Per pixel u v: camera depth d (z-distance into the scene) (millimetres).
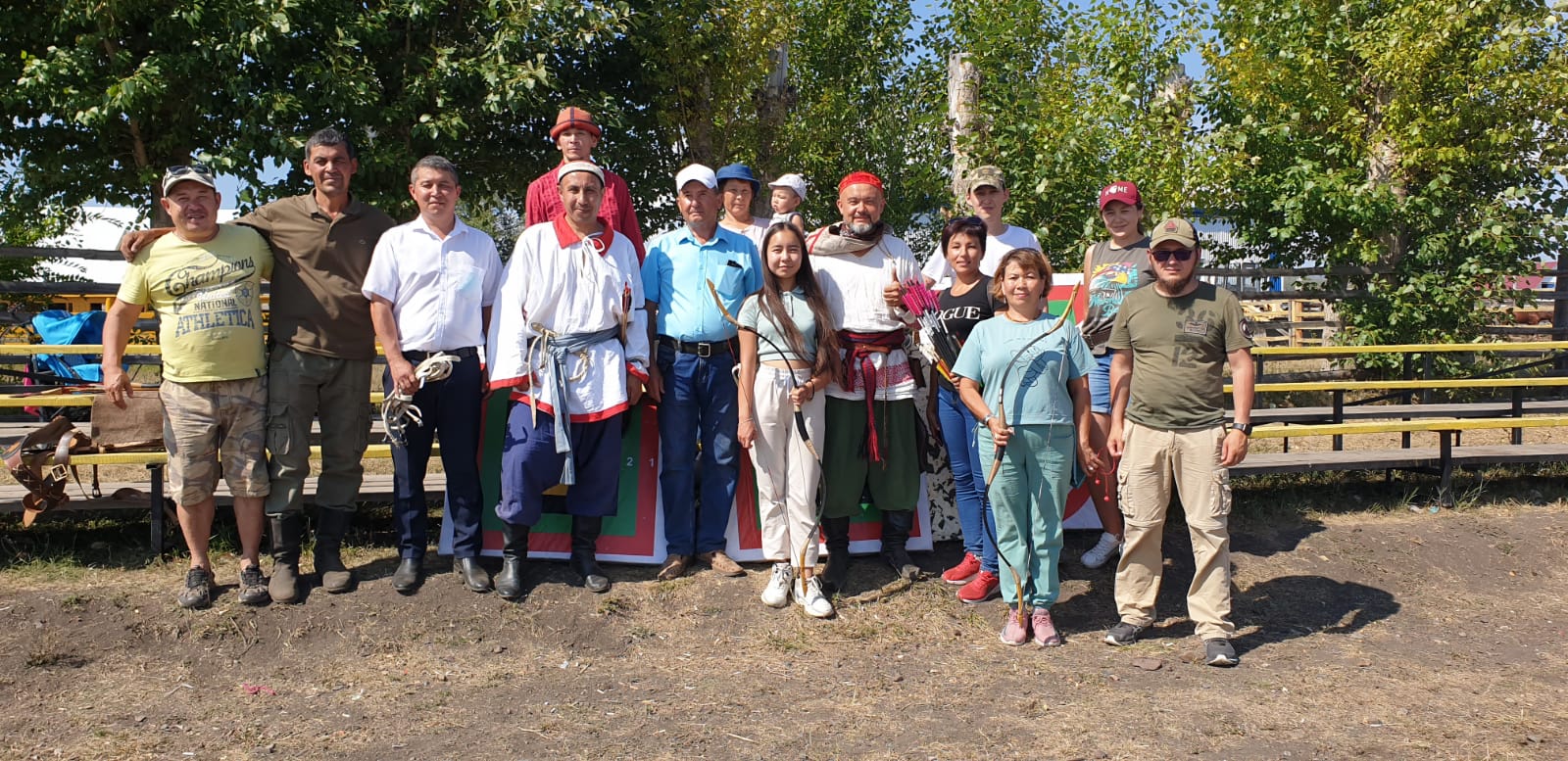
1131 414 4594
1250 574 5523
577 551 4996
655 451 5383
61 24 8258
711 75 10078
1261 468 6484
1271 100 10172
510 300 4641
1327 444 8469
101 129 8922
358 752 3551
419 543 4793
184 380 4426
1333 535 6082
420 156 9500
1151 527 4582
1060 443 4500
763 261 4793
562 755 3539
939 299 5109
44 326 7297
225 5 8133
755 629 4684
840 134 10953
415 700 3977
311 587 4754
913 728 3773
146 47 8727
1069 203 9664
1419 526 6293
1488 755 3574
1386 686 4215
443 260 4578
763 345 4812
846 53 11406
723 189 5375
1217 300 4410
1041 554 4543
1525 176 10336
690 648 4508
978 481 5031
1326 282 10766
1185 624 4895
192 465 4469
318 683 4121
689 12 9828
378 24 8750
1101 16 9836
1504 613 5172
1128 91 9812
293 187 9008
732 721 3818
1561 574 5754
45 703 3869
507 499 4672
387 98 9312
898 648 4539
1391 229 10430
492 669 4281
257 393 4547
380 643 4418
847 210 4957
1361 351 7270
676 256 5000
